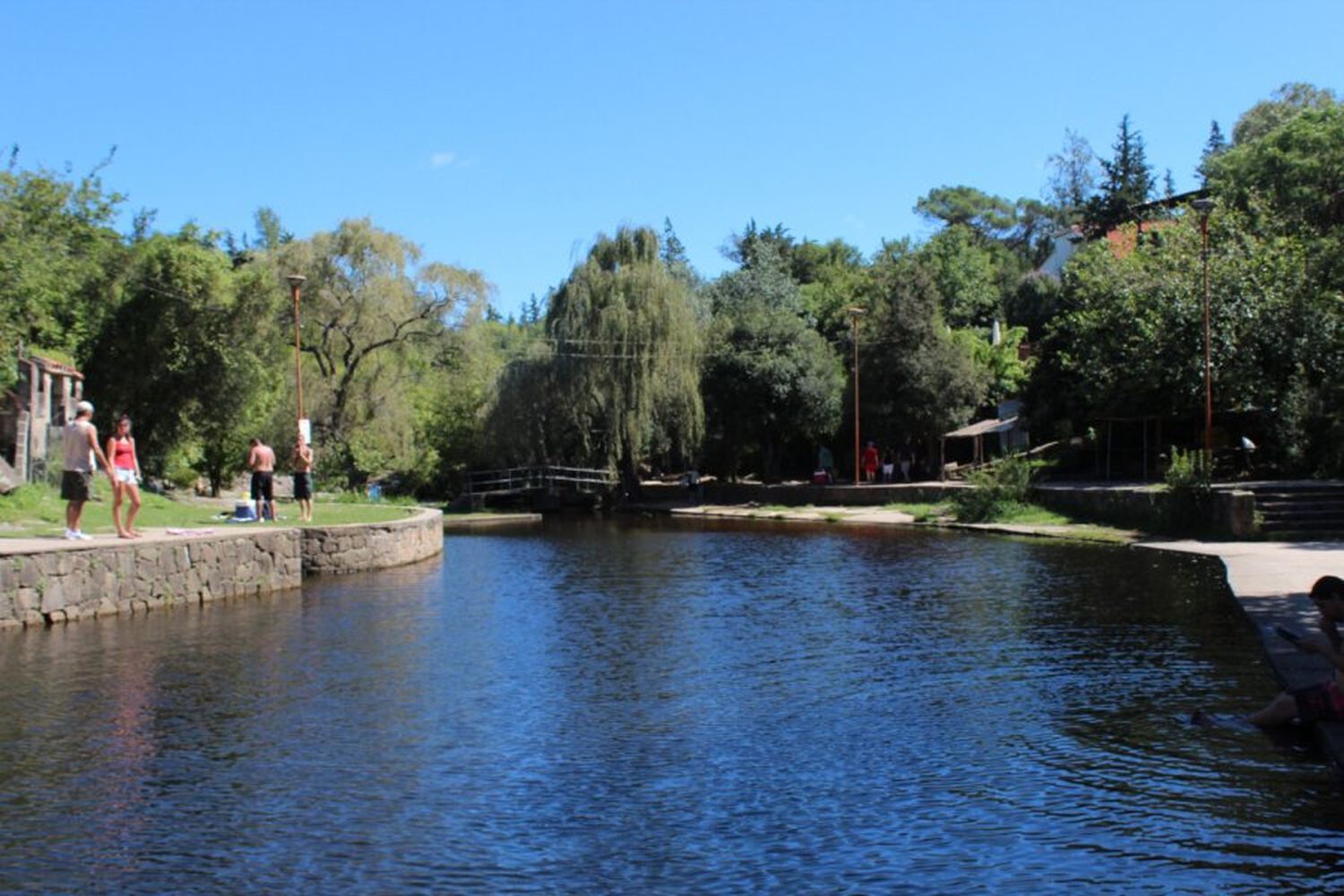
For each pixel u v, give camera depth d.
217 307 35.84
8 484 21.38
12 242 25.50
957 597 16.78
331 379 44.31
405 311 44.12
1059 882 5.71
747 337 50.03
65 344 33.03
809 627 14.12
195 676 11.20
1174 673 10.66
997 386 49.81
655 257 47.44
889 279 47.88
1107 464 37.12
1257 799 6.84
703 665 11.66
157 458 36.56
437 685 10.76
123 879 5.99
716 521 40.00
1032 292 59.94
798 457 56.62
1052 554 23.30
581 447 48.72
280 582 19.06
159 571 16.30
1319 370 32.94
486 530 36.97
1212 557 20.44
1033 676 10.75
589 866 6.09
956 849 6.21
